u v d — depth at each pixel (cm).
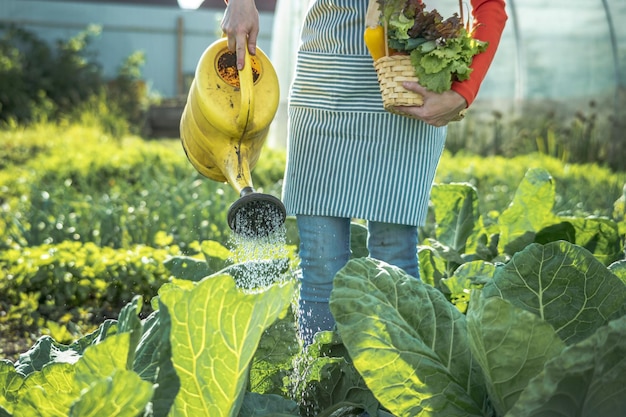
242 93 260
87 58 2397
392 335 202
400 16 255
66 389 207
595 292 222
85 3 2428
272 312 186
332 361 232
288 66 1294
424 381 202
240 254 268
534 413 175
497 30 266
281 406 220
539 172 357
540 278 225
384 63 260
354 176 277
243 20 267
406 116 271
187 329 183
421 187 279
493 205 739
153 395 175
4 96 1866
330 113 279
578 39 1303
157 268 498
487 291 226
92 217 644
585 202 719
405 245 285
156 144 1372
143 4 2791
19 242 597
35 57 2117
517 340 188
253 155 276
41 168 971
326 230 282
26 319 464
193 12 2514
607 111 1277
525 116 1348
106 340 179
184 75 2517
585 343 174
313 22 284
